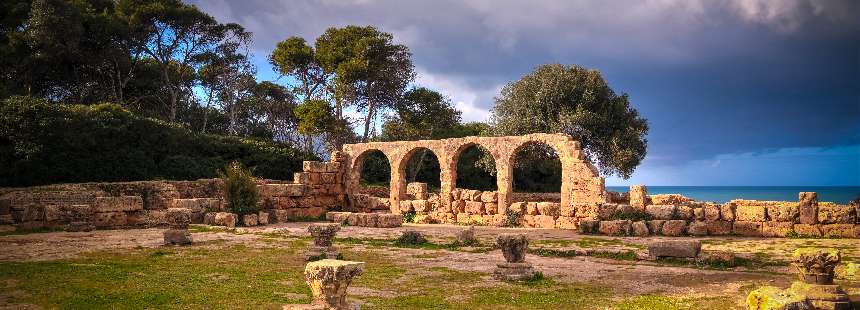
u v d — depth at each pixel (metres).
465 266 18.92
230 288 14.93
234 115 68.31
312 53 65.50
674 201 38.59
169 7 58.81
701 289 15.12
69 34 49.28
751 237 26.30
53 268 17.17
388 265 19.08
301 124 59.38
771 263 18.98
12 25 50.84
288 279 16.31
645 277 16.89
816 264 12.88
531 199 53.38
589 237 26.75
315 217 40.34
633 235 27.38
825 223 25.94
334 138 61.75
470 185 67.62
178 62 66.62
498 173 37.50
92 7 56.66
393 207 41.88
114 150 43.50
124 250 21.47
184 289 14.72
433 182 67.69
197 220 33.31
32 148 39.12
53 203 30.75
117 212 30.42
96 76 57.28
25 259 18.94
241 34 66.88
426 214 40.03
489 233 28.98
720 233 27.27
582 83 53.59
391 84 62.72
